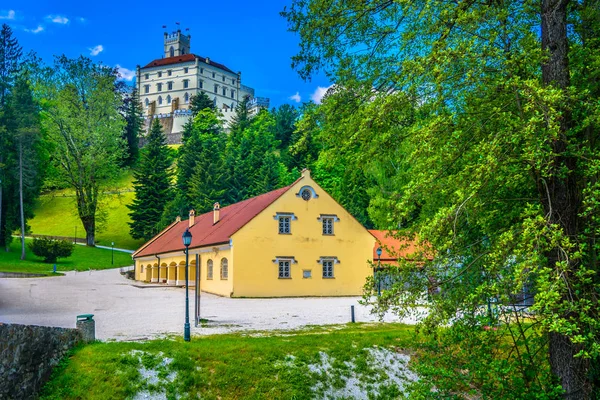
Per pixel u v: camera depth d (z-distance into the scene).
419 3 12.45
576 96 10.95
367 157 13.98
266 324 22.39
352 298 36.84
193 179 81.81
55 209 97.75
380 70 14.65
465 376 12.05
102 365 14.95
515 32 12.72
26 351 13.72
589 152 10.78
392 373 17.20
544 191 11.58
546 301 8.94
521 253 9.89
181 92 163.88
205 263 40.97
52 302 28.89
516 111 11.67
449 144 11.65
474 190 10.38
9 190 64.69
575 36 13.68
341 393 16.17
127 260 67.94
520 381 11.61
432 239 11.15
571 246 9.51
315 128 15.97
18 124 63.53
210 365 15.95
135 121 118.94
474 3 12.68
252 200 44.75
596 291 10.68
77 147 72.06
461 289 11.76
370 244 41.12
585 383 10.97
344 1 14.57
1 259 54.69
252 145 99.69
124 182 109.75
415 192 11.91
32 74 70.75
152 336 18.72
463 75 11.79
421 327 11.85
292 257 38.09
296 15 15.40
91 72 72.06
